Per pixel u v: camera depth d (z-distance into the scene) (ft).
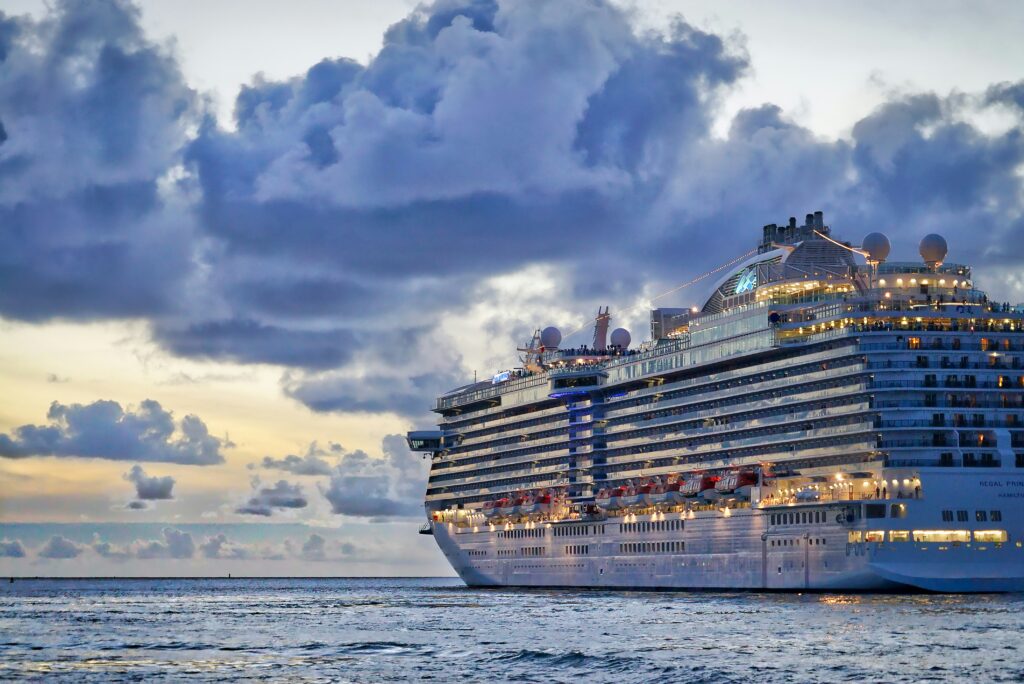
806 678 380.37
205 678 404.57
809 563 636.89
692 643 458.91
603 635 497.87
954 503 595.47
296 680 398.42
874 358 622.54
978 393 614.75
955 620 499.10
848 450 627.46
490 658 442.50
